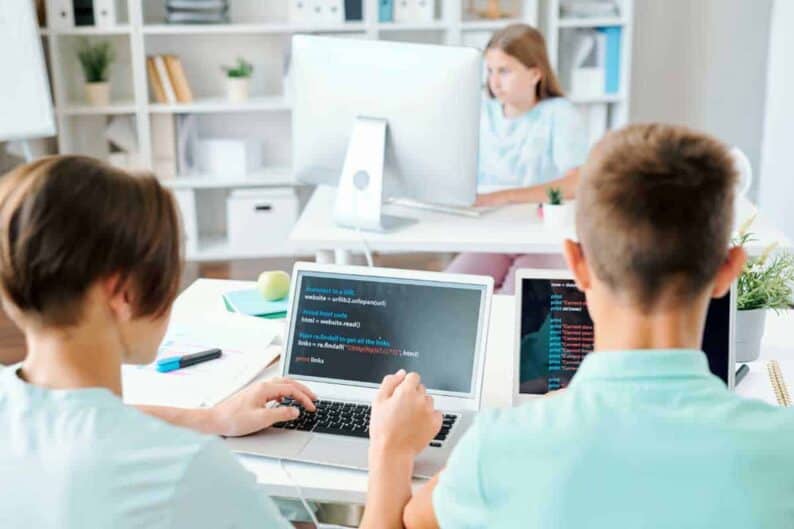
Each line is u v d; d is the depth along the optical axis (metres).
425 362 1.89
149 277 1.08
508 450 1.06
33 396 1.07
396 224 3.05
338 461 1.71
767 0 5.16
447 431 1.77
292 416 1.81
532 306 1.90
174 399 1.92
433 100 2.81
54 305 1.05
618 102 5.05
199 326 2.26
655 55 5.23
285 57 4.98
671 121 5.32
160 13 5.05
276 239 5.11
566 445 1.04
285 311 2.36
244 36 5.11
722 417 1.03
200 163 5.12
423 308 1.90
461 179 2.87
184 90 4.94
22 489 1.03
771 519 1.00
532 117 3.62
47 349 1.08
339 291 1.95
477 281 1.88
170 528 1.03
